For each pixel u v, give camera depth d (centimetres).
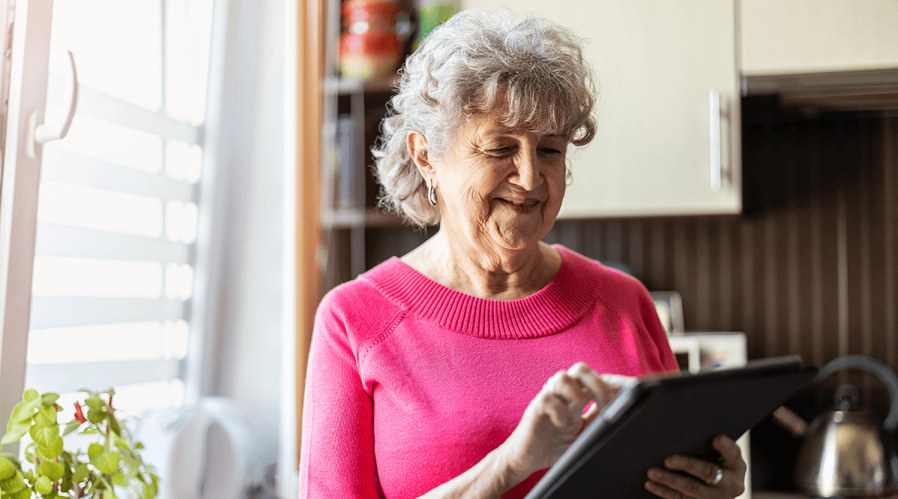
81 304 144
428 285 92
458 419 83
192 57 175
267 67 187
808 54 179
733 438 72
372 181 204
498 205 83
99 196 148
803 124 203
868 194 200
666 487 70
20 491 87
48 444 91
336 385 87
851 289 200
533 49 82
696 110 183
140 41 156
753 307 204
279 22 186
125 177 153
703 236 207
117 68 150
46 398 94
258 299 188
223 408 169
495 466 70
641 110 184
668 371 101
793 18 180
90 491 97
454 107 80
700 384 55
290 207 165
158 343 171
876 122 199
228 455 161
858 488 169
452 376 85
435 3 187
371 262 221
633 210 185
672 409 55
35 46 107
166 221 171
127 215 157
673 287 208
